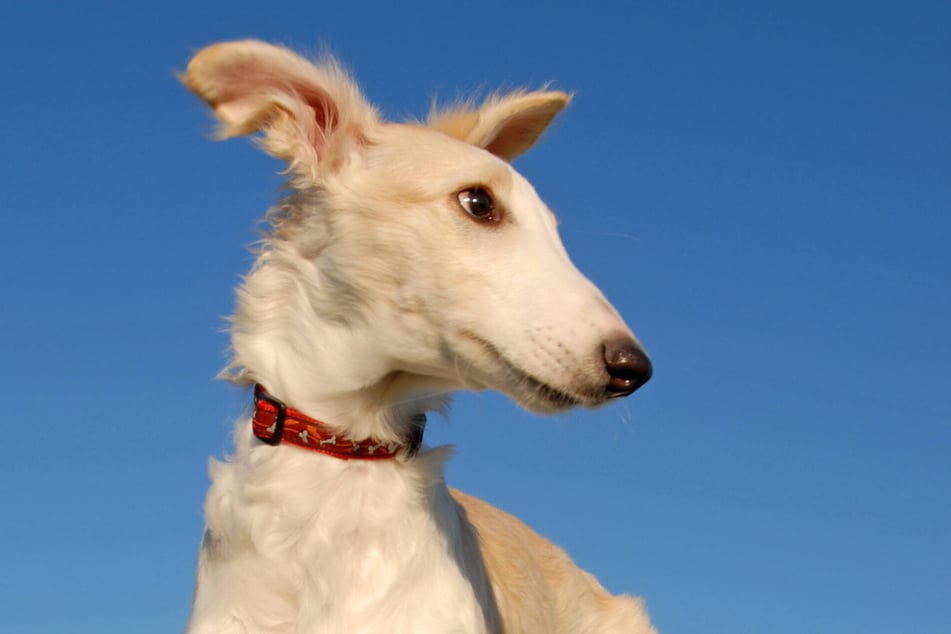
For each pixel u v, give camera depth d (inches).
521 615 60.4
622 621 67.7
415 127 58.1
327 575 55.6
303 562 55.7
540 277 55.1
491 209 56.2
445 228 55.6
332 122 58.2
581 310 54.5
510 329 54.7
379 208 55.9
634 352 54.1
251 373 57.0
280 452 56.4
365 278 55.7
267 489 56.0
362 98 58.1
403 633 55.4
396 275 55.6
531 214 56.5
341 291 55.9
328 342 56.2
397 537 56.1
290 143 57.2
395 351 55.7
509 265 55.3
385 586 55.7
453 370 56.0
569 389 54.2
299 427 56.3
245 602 55.9
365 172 56.6
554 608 63.9
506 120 61.5
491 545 61.7
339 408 56.3
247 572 56.1
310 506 55.9
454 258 55.3
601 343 54.1
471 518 62.6
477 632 56.6
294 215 57.5
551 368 54.2
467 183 55.9
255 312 56.9
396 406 56.7
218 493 56.7
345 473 56.3
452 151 56.7
